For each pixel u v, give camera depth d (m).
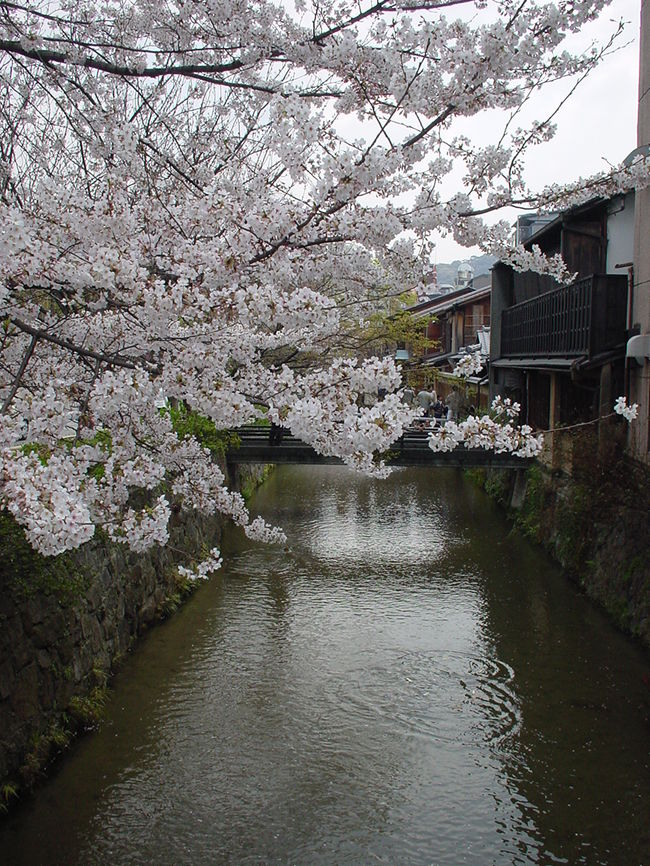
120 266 4.06
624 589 10.87
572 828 6.55
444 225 5.05
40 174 8.59
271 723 8.27
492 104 4.82
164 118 7.20
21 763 6.97
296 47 4.98
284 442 16.91
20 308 4.86
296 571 14.06
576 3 4.38
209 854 6.21
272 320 4.24
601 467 11.28
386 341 16.27
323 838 6.41
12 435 3.89
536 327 16.34
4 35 5.79
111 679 9.22
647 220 11.32
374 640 10.62
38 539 3.33
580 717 8.41
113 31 6.04
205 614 11.66
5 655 6.88
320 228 4.55
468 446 4.21
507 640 10.59
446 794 7.04
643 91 11.84
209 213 4.68
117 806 6.78
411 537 16.81
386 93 4.88
